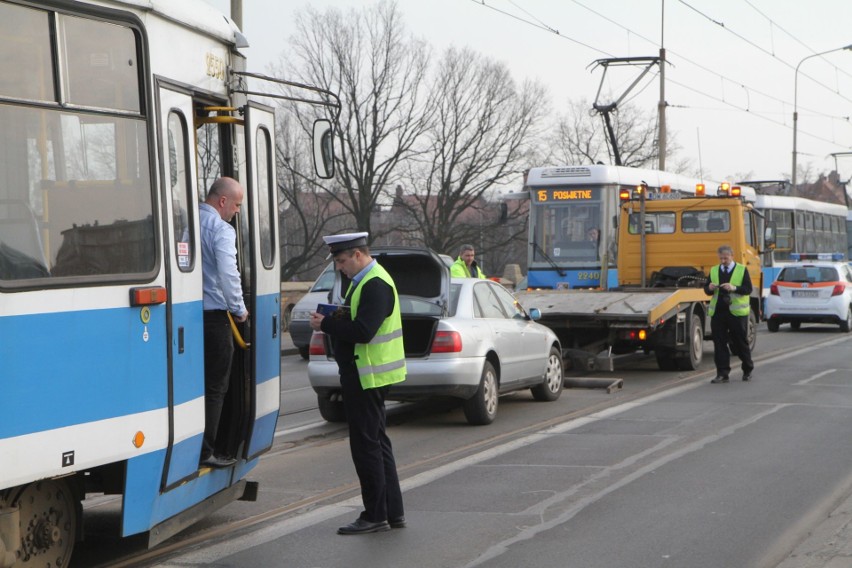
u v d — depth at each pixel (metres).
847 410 19.03
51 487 8.12
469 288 18.34
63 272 7.47
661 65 49.81
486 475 13.45
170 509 9.10
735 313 23.91
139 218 8.30
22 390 7.05
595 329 25.31
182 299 8.95
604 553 9.74
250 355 10.42
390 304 10.48
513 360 18.95
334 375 17.75
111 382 7.90
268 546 10.12
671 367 27.08
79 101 7.72
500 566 9.36
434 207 78.81
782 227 51.06
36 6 7.35
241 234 10.98
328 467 14.38
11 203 7.05
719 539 10.20
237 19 28.39
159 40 8.82
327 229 80.94
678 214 30.62
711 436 16.23
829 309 42.19
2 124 7.02
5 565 7.52
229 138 10.88
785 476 13.15
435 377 16.95
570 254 35.44
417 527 10.80
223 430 10.63
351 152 75.44
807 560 9.38
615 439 16.09
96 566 9.43
